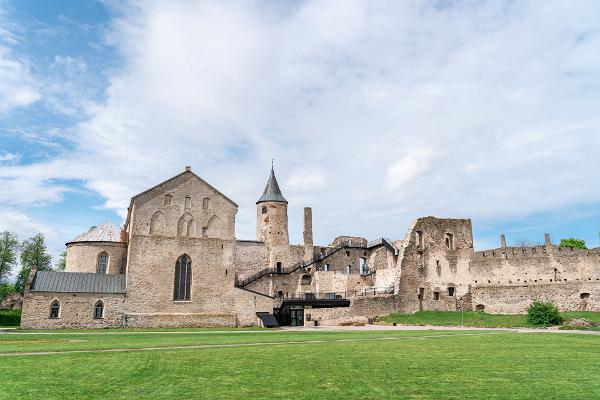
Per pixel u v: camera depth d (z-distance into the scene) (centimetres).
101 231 5294
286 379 1284
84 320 4297
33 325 4125
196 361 1631
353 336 2920
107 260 5103
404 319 5000
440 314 5159
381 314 5266
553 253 5094
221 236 5019
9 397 1066
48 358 1712
